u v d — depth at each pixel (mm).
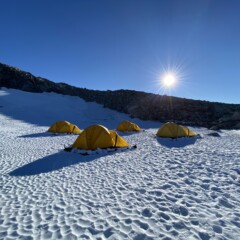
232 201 6199
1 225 5164
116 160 10992
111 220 5297
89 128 13539
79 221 5273
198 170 9008
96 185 7551
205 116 41750
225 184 7445
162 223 5137
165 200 6320
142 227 5000
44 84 58156
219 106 43812
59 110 43219
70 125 23312
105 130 13484
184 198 6418
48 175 8711
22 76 56781
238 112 38406
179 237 4598
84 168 9664
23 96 48375
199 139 18500
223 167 9312
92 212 5688
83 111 45375
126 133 23828
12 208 5977
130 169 9383
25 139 18312
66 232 4848
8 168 9680
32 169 9555
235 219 5262
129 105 48500
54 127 23109
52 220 5344
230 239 4516
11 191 7117
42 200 6430
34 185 7629
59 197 6613
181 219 5293
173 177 8234
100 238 4621
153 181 7855
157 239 4551
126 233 4770
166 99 47406
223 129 31516
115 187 7340
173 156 11664
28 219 5406
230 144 15586
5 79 53656
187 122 38656
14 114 36344
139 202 6207
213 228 4898
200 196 6555
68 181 7996
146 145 15500
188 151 12953
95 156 11922
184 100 46594
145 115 43594
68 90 60125
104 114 45062
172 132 19141
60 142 17203
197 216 5410
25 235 4762
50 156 12031
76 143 13305
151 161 10688
